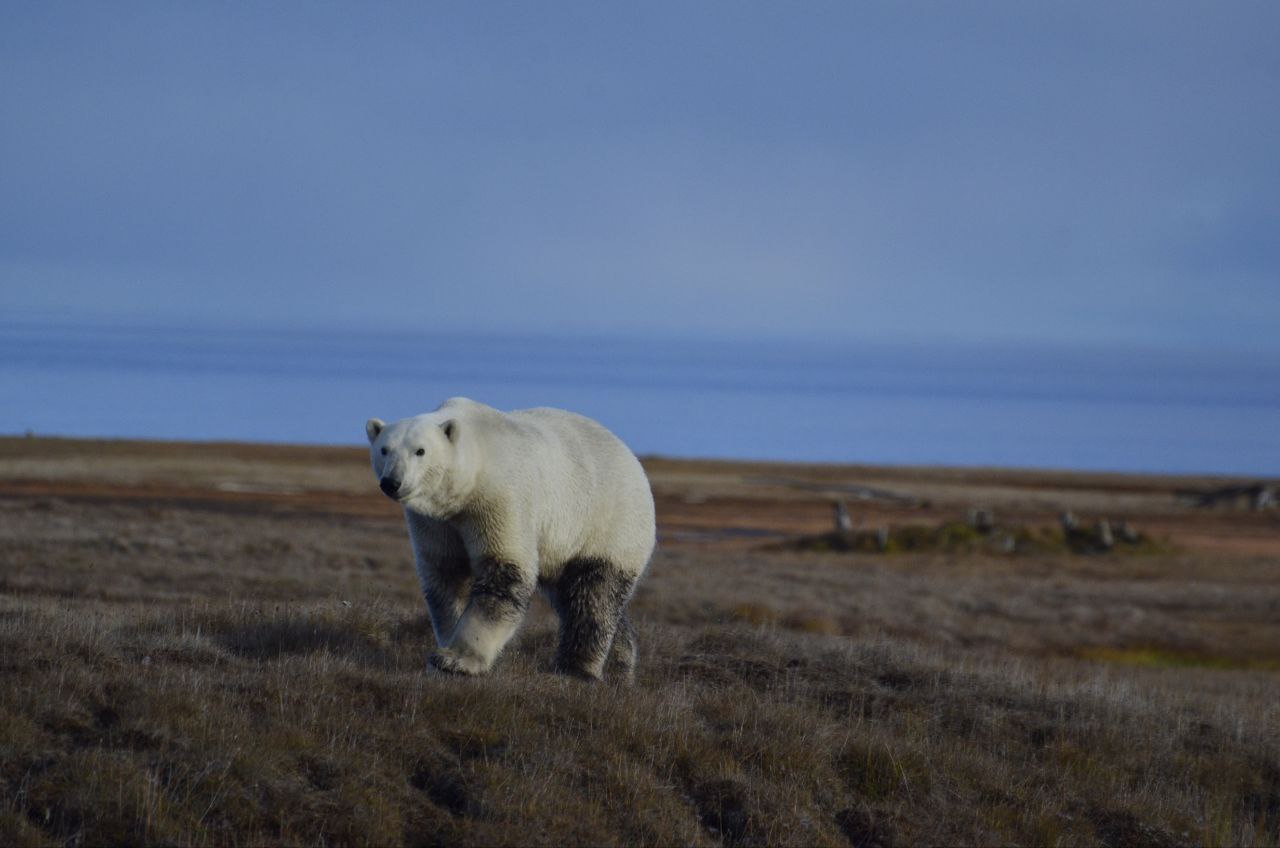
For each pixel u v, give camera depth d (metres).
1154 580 161.50
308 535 126.94
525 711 35.38
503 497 39.12
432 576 41.28
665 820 31.66
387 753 32.25
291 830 28.91
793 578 130.38
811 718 39.44
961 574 158.12
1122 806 37.47
